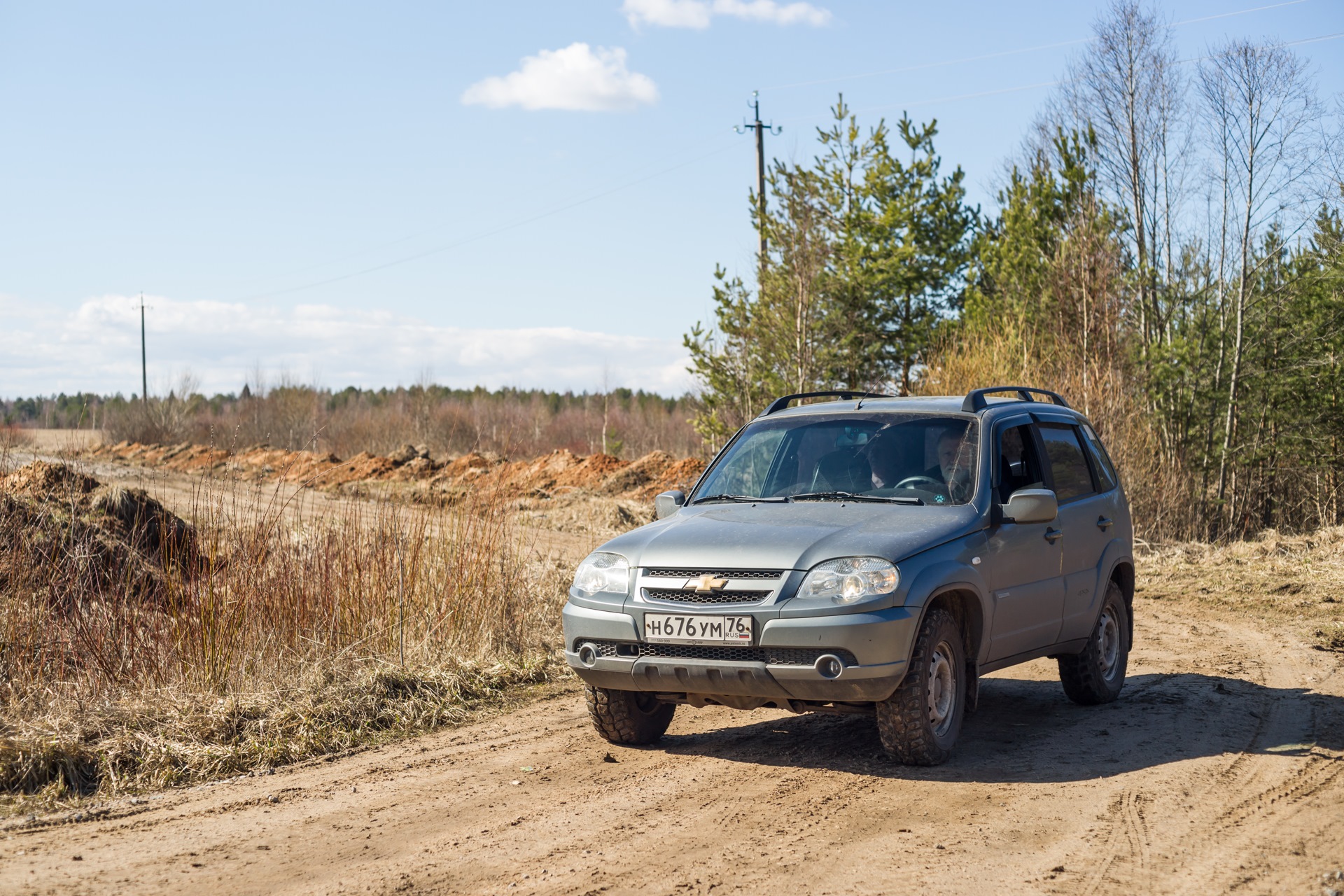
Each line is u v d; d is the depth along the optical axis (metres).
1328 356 23.06
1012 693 7.70
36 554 7.71
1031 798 5.02
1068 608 6.73
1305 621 10.66
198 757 5.84
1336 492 24.94
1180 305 24.86
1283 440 23.92
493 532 9.73
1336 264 22.83
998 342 20.09
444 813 4.98
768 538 5.43
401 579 8.23
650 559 5.54
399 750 6.29
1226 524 22.70
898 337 25.75
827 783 5.32
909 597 5.18
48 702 6.38
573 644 5.68
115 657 6.95
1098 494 7.43
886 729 5.38
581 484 26.23
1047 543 6.49
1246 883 3.92
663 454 27.38
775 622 5.10
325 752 6.23
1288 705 7.03
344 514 9.75
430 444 41.53
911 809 4.86
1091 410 18.61
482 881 4.07
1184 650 9.31
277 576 8.11
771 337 24.66
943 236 26.22
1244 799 4.97
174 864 4.30
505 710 7.36
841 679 5.05
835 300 24.73
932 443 6.29
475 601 9.08
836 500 6.09
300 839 4.63
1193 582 13.27
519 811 5.00
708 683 5.29
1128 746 6.01
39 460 10.54
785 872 4.11
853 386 25.41
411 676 7.59
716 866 4.19
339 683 7.27
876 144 25.59
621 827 4.71
